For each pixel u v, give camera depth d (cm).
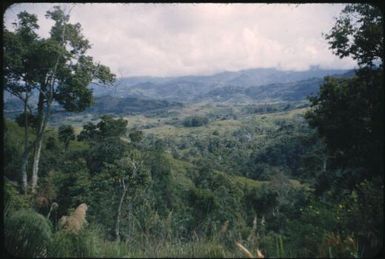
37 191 2456
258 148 8244
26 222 473
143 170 2908
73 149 4072
